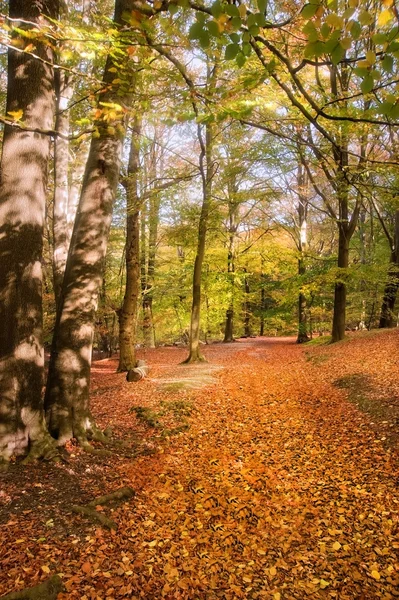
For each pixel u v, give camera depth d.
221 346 22.67
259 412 8.82
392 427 6.78
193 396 9.88
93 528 4.14
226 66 4.92
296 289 18.62
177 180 12.88
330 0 1.95
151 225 19.98
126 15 2.62
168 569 3.71
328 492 5.25
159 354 19.78
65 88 9.60
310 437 7.18
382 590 3.53
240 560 3.98
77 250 6.17
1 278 5.11
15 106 5.10
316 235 29.81
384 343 13.49
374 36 1.92
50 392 6.03
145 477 5.46
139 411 8.62
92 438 6.25
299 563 3.94
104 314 19.77
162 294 22.89
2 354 5.12
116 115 4.00
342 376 10.78
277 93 7.24
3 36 3.22
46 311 17.69
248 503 5.02
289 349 19.50
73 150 13.17
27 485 4.69
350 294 21.52
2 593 3.16
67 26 3.45
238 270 24.73
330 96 7.07
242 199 15.40
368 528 4.41
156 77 4.64
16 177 5.09
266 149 12.51
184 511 4.76
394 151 10.73
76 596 3.23
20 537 3.81
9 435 5.11
